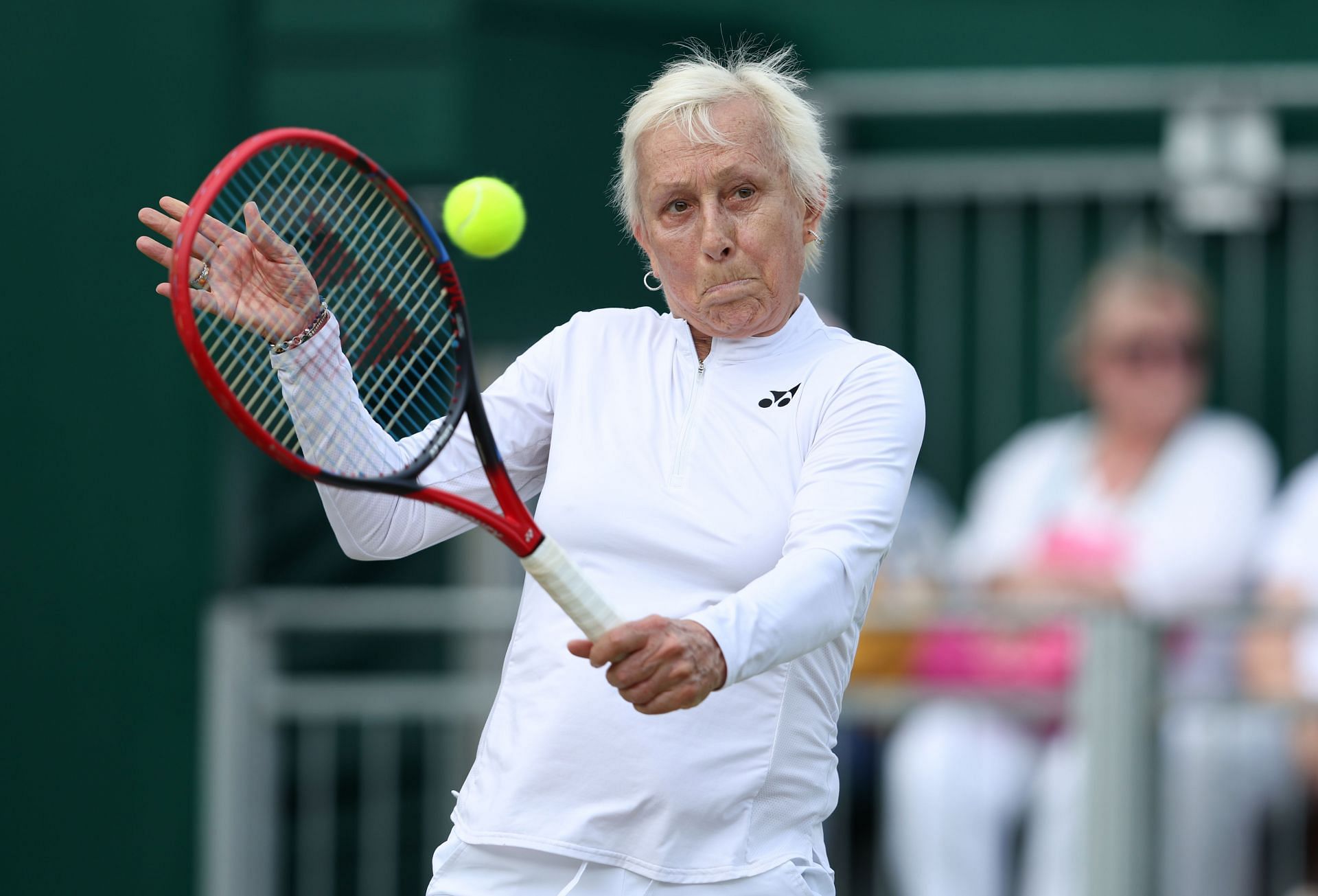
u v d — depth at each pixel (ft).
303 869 66.44
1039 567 66.18
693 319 29.99
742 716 28.86
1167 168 77.41
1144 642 56.54
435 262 29.91
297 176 49.47
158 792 70.64
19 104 73.00
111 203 72.43
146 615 71.15
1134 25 77.71
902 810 62.75
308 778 66.69
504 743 29.68
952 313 78.89
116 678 71.15
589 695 28.94
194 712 70.59
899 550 70.33
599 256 72.84
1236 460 66.23
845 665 30.30
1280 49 76.74
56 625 71.72
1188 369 67.62
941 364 78.89
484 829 29.32
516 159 71.82
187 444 71.41
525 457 32.01
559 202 72.28
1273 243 77.00
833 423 29.14
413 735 67.56
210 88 72.13
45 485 72.08
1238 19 76.95
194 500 71.15
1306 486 65.31
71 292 72.49
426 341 31.81
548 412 31.63
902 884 62.85
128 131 72.49
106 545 71.61
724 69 30.07
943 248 78.95
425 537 31.60
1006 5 78.23
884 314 79.30
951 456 78.43
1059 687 59.36
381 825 66.74
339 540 31.50
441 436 28.78
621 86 73.41
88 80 72.69
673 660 25.31
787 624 26.48
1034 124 78.38
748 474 29.30
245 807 65.16
